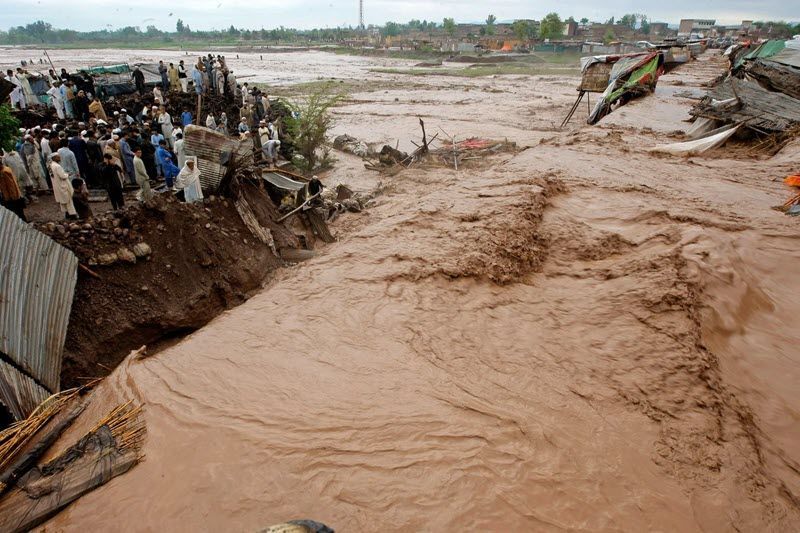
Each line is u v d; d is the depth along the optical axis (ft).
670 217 40.73
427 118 121.90
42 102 74.28
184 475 16.79
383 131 107.45
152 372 22.38
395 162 78.38
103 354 29.53
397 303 28.43
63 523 15.57
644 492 16.85
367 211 58.34
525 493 16.24
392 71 241.96
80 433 19.83
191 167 39.75
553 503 15.99
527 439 18.57
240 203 43.39
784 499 17.58
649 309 28.12
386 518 15.11
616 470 17.65
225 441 18.07
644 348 25.00
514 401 20.85
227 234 39.91
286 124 77.46
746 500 17.12
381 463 17.07
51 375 25.48
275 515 15.23
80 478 17.03
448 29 459.73
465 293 30.37
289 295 29.43
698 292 29.07
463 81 205.46
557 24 366.22
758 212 43.24
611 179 52.47
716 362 24.50
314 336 25.00
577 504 16.05
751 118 71.67
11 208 35.73
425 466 16.98
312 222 50.21
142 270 33.14
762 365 25.46
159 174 53.67
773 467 19.22
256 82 187.52
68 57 285.23
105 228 32.32
